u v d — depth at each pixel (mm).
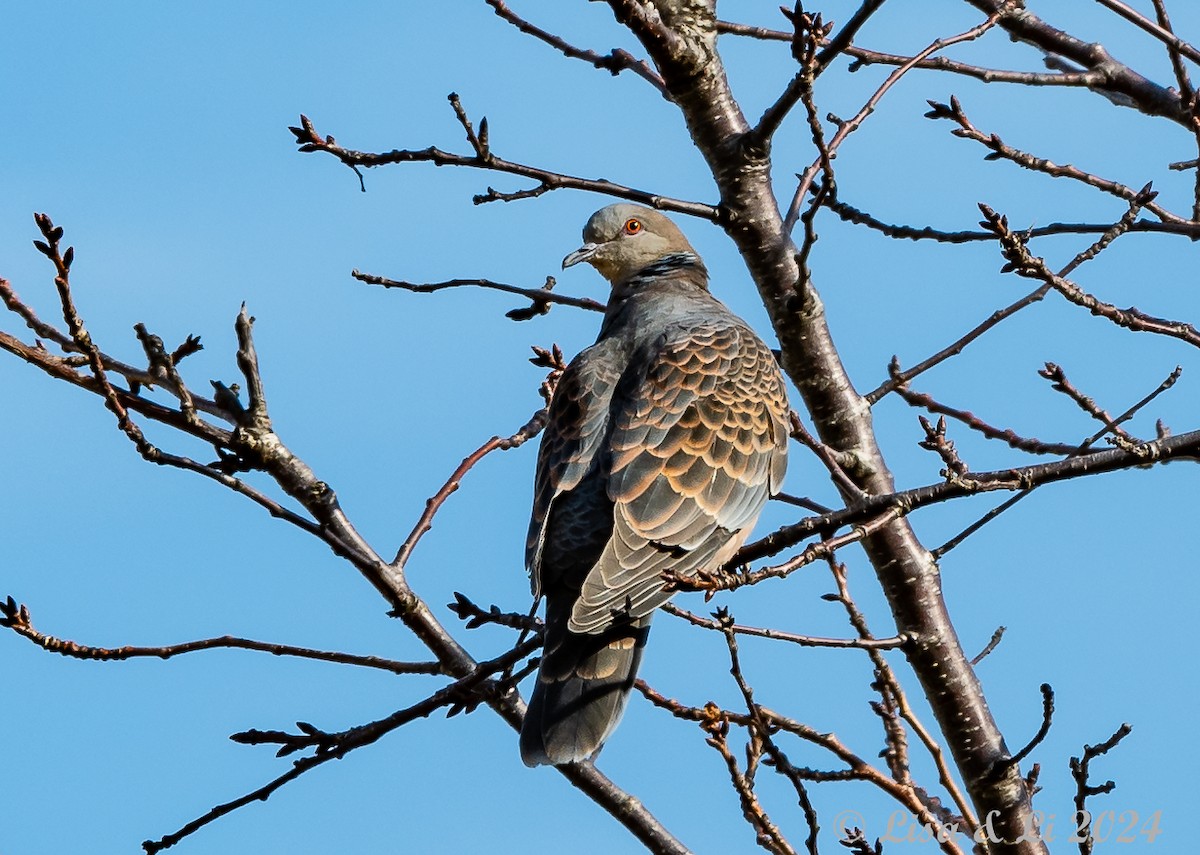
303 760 9453
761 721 8719
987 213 9562
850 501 11242
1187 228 11602
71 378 9539
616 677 9977
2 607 9578
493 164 11211
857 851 9000
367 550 10305
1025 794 10672
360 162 11172
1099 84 13148
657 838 10430
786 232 12062
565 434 11227
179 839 9375
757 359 11758
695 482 10789
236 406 9938
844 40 10625
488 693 9859
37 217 8766
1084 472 9305
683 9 12164
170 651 9797
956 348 12227
